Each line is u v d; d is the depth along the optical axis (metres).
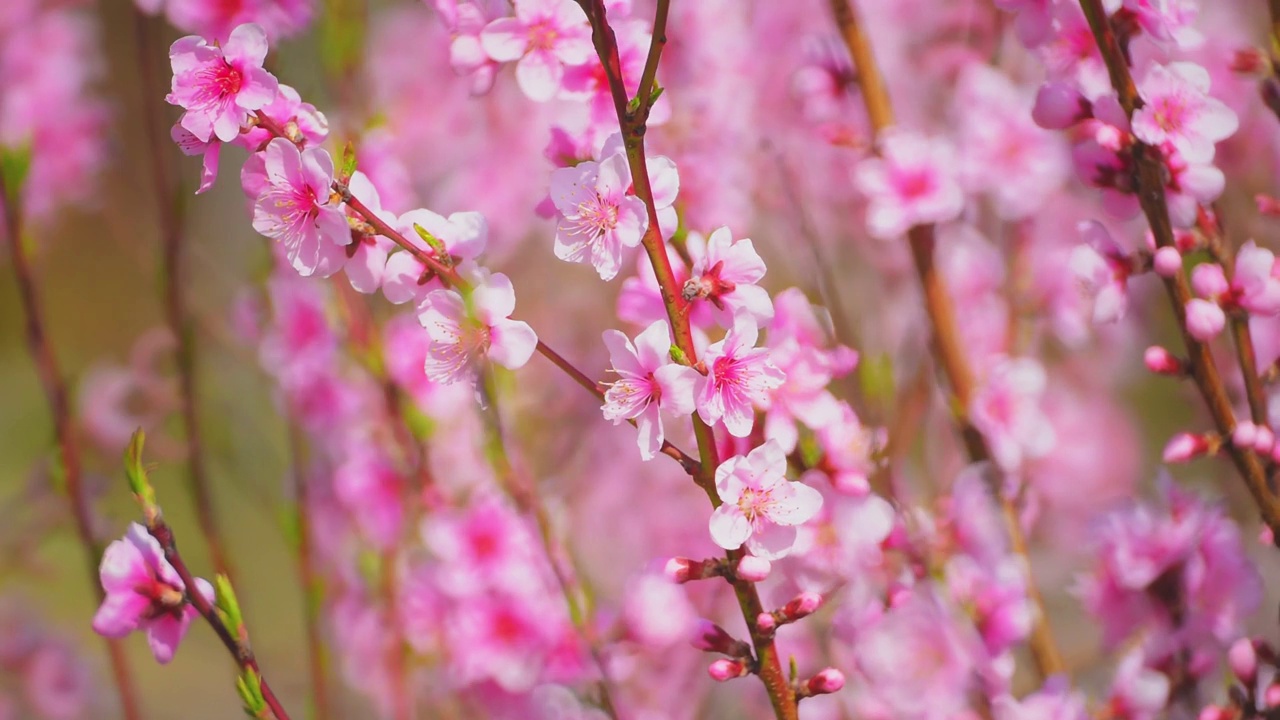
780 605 1.64
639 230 1.54
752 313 1.54
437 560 1.83
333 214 1.55
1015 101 1.84
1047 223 1.97
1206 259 1.83
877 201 1.79
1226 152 1.86
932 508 1.74
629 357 1.53
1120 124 1.60
